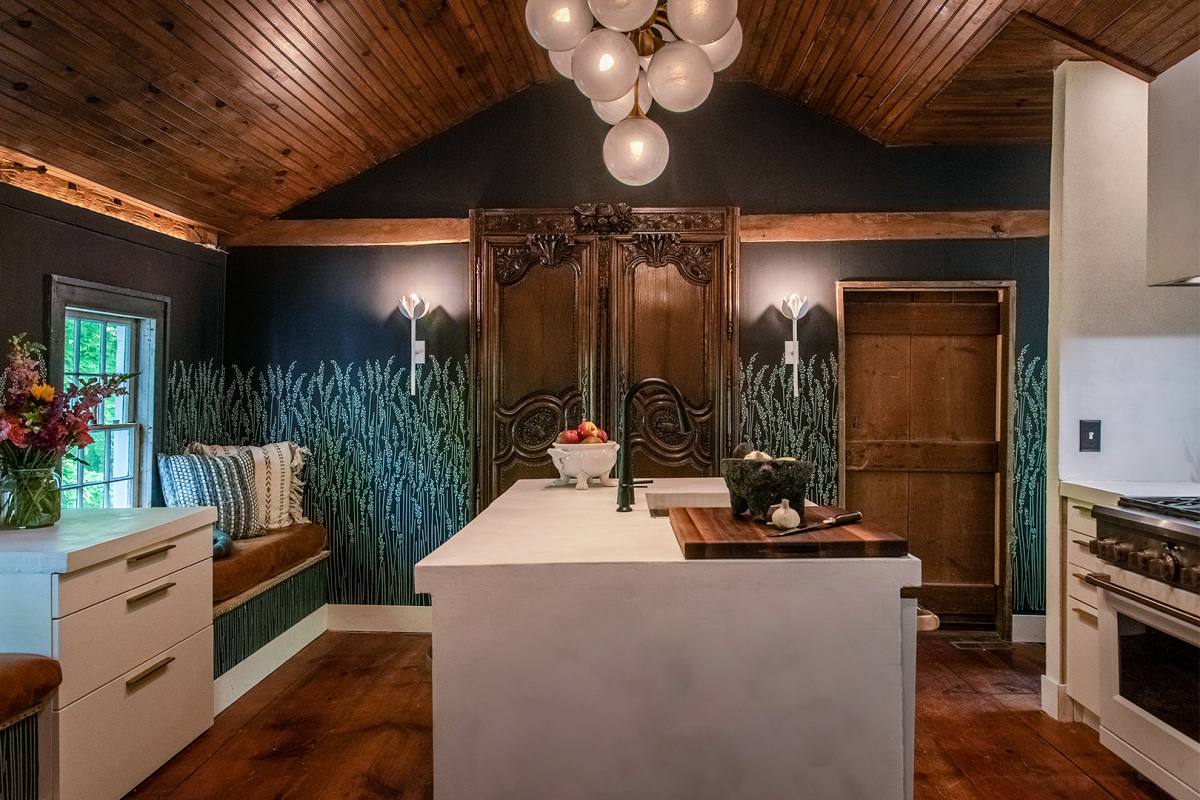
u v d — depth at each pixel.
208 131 3.38
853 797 1.71
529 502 2.61
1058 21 2.83
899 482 4.42
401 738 2.97
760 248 4.32
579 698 1.71
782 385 4.29
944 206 4.27
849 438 4.42
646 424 4.34
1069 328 3.17
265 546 3.67
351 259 4.44
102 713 2.40
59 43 2.55
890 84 3.69
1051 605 3.21
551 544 1.91
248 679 3.49
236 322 4.46
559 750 1.71
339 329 4.43
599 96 2.05
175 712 2.80
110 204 3.56
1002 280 4.23
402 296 4.41
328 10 3.01
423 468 4.40
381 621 4.42
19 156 2.99
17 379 2.68
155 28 2.69
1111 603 2.72
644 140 2.20
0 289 2.95
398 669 3.77
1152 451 3.15
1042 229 4.20
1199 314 3.16
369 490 4.42
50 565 2.22
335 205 4.45
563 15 1.95
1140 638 2.56
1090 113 3.16
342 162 4.21
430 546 4.40
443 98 4.08
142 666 2.61
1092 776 2.65
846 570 1.71
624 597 1.71
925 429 4.41
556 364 4.38
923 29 3.19
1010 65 3.25
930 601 4.39
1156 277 2.57
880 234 4.27
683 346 4.35
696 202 4.36
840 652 1.71
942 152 4.27
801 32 3.65
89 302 3.40
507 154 4.40
